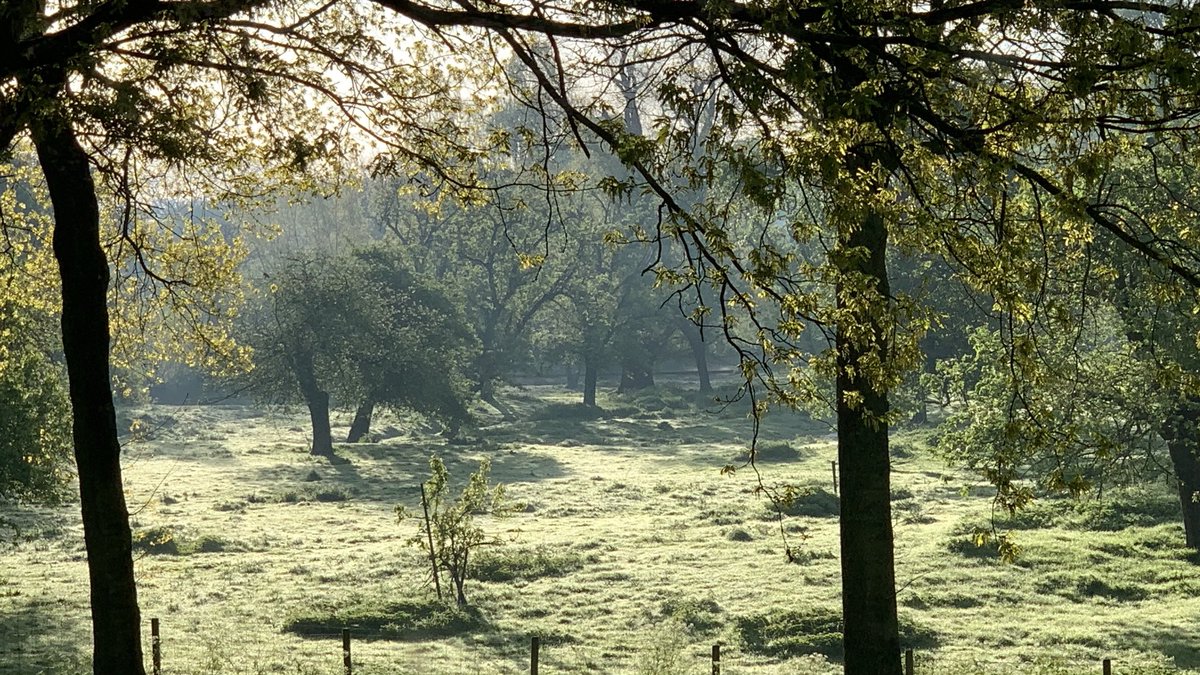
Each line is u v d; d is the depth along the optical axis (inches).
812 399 495.8
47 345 1423.5
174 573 1626.5
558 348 4667.8
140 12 461.1
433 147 632.4
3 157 522.6
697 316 473.4
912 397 1759.4
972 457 1392.7
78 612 1346.0
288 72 571.5
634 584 1531.7
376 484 2770.7
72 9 460.8
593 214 4810.5
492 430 3993.6
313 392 3388.3
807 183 440.5
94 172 759.1
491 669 1102.4
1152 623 1275.8
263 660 1116.5
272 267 4635.8
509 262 4370.1
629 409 4451.3
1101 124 442.3
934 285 2065.7
